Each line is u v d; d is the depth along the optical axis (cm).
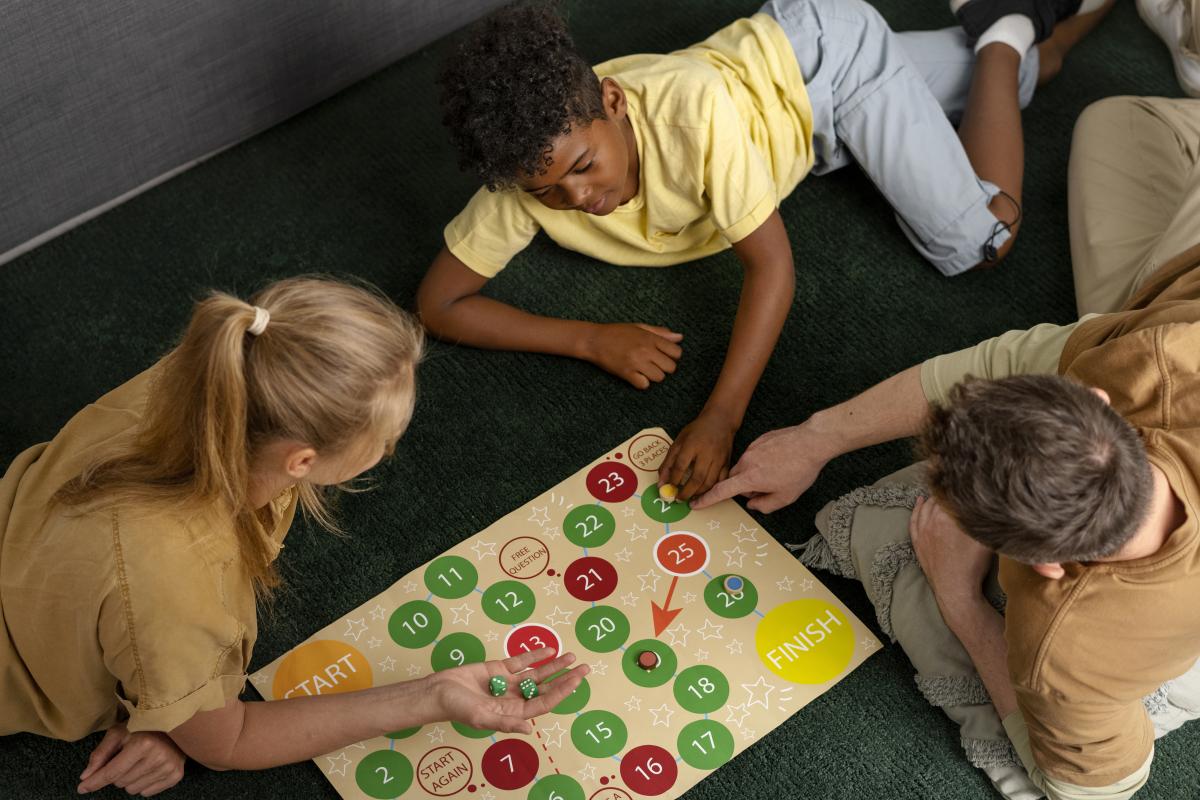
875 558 139
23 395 159
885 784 131
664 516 148
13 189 162
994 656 129
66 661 112
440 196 181
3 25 145
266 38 172
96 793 129
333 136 188
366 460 102
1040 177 185
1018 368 129
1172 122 170
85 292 170
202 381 91
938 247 170
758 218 150
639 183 154
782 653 138
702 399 161
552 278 173
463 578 143
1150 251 158
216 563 106
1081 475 91
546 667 129
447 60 141
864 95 167
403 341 97
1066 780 120
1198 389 103
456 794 128
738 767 131
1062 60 198
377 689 123
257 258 174
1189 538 98
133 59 160
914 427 137
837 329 168
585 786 128
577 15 202
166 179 182
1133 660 106
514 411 159
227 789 129
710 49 166
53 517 106
